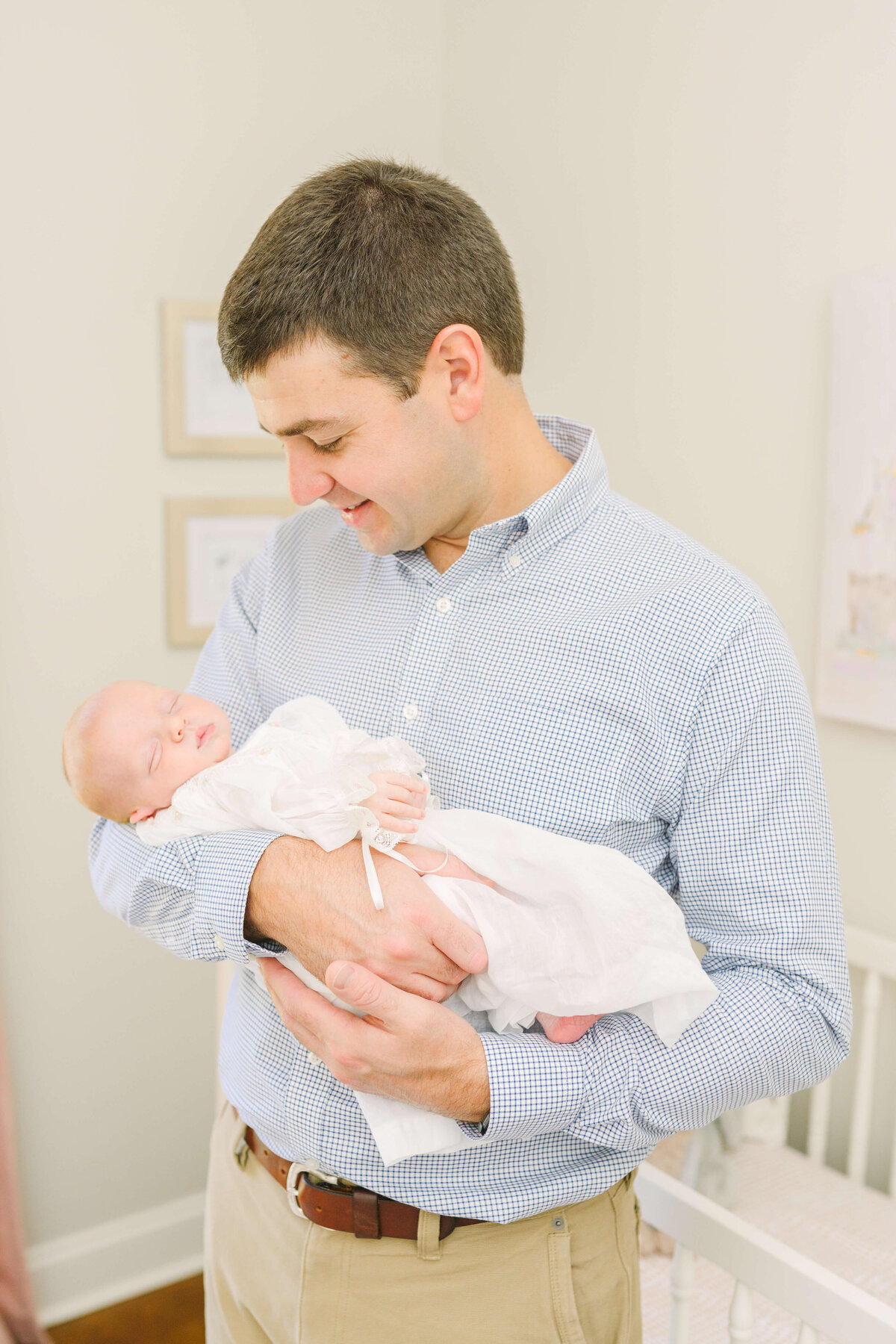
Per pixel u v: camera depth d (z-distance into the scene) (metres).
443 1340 1.01
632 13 2.19
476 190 2.63
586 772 0.99
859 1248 1.64
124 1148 2.44
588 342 2.39
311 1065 1.01
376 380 0.94
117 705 1.17
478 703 1.04
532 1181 0.98
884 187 1.80
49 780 2.29
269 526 2.50
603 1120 0.92
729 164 2.05
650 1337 1.49
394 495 0.99
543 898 0.93
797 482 2.00
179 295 2.33
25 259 2.14
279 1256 1.09
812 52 1.89
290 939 0.94
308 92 2.45
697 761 0.97
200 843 1.04
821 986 0.95
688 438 2.20
